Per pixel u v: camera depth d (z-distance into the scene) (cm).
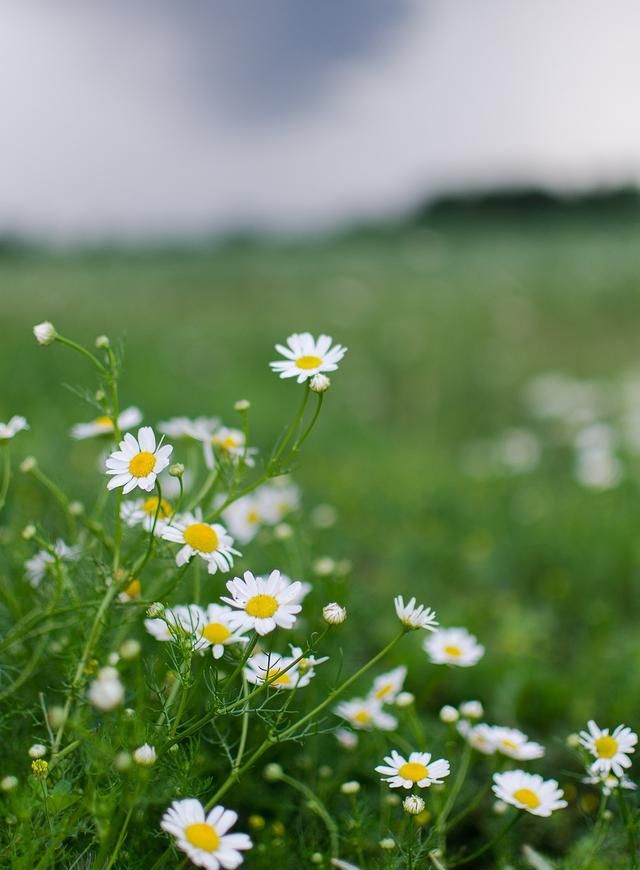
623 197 2342
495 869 221
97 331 870
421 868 186
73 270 1473
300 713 230
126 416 231
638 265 1401
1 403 550
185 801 156
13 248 1614
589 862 197
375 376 856
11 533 248
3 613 221
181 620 184
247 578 178
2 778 189
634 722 284
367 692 265
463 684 304
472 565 429
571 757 270
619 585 416
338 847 202
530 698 299
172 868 175
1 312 933
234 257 1730
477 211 2339
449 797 202
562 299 1222
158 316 1036
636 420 618
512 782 191
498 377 864
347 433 667
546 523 485
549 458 660
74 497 328
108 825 149
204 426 240
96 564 194
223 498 254
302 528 315
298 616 258
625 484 530
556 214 2341
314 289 1337
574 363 934
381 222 2123
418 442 695
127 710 170
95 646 188
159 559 216
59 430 498
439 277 1461
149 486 175
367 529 453
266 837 200
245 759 215
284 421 644
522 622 358
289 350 196
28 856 155
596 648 338
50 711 195
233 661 189
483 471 600
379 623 334
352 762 224
